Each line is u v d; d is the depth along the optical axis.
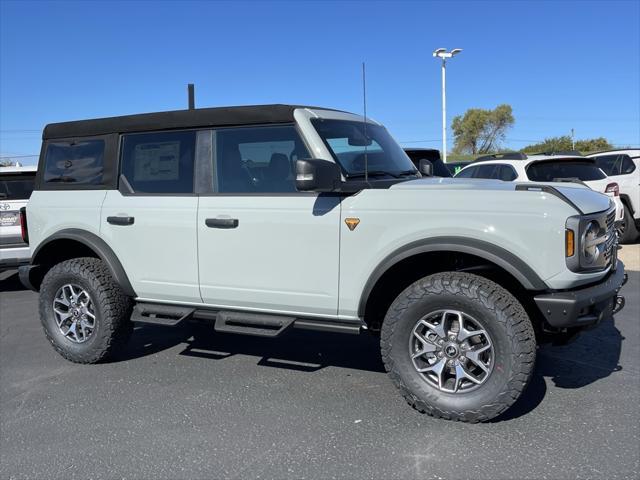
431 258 3.88
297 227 3.96
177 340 5.66
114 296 4.78
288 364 4.86
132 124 4.67
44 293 5.00
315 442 3.42
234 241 4.18
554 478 2.94
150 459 3.28
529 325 3.39
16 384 4.55
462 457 3.18
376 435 3.48
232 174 4.30
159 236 4.46
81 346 4.90
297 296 4.02
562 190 3.58
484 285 3.46
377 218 3.72
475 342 3.58
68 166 5.02
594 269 3.45
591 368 4.49
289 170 4.11
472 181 4.11
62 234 4.87
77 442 3.52
